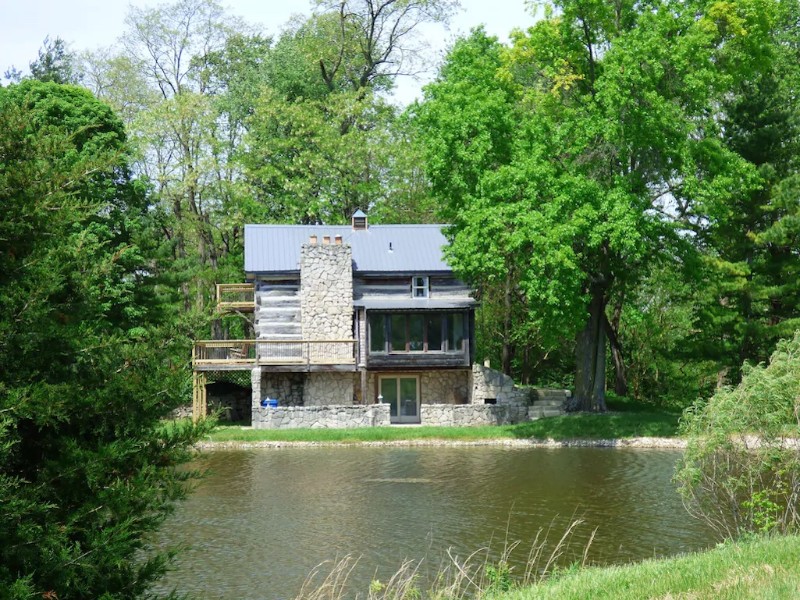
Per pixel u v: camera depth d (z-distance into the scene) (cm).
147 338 1245
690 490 1883
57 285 1119
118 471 1141
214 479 3238
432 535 2367
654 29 4131
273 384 5012
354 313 4953
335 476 3294
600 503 2734
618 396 5294
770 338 4816
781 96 4809
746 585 1160
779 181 4762
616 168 4409
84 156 1192
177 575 2008
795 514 1795
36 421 1049
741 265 4772
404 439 4241
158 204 5700
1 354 1096
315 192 5912
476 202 4256
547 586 1341
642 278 5925
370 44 6394
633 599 1166
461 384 5078
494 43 4681
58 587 1044
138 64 6141
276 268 4966
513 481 3153
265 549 2234
